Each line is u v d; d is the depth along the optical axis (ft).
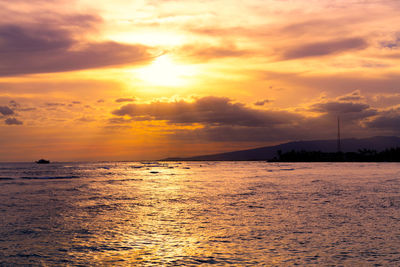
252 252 60.44
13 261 56.44
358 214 98.48
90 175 361.51
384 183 219.82
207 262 55.36
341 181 241.96
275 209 109.91
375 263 53.78
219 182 245.04
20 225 85.46
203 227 81.92
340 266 52.65
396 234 72.69
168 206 119.65
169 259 57.16
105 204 125.80
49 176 335.88
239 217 95.40
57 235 74.28
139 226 83.82
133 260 56.80
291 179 271.49
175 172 454.81
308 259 56.03
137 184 229.45
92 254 60.18
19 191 177.47
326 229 78.18
